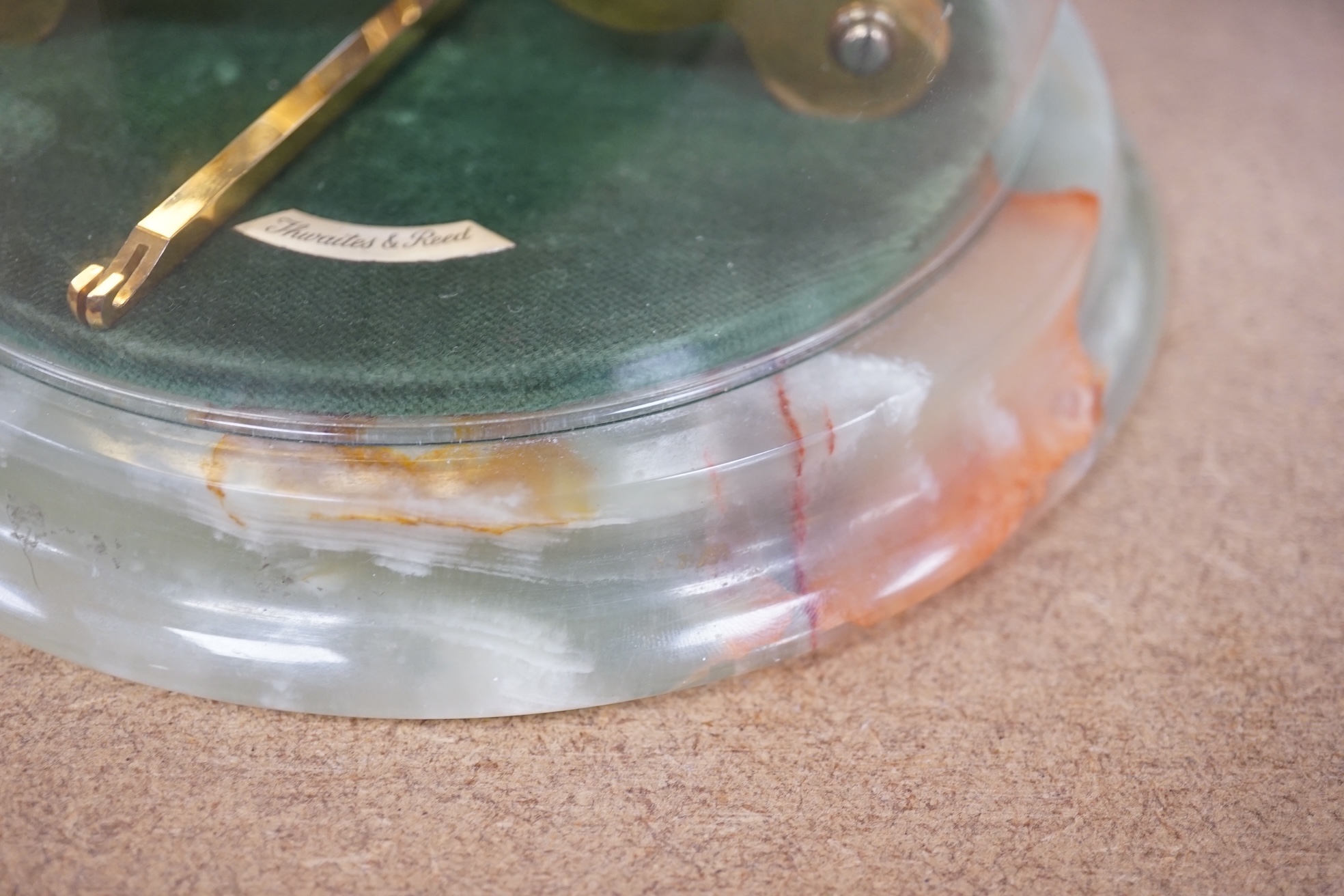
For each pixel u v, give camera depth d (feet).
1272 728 1.17
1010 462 1.21
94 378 1.14
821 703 1.17
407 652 1.14
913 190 1.22
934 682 1.18
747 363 1.16
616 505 1.14
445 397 1.13
